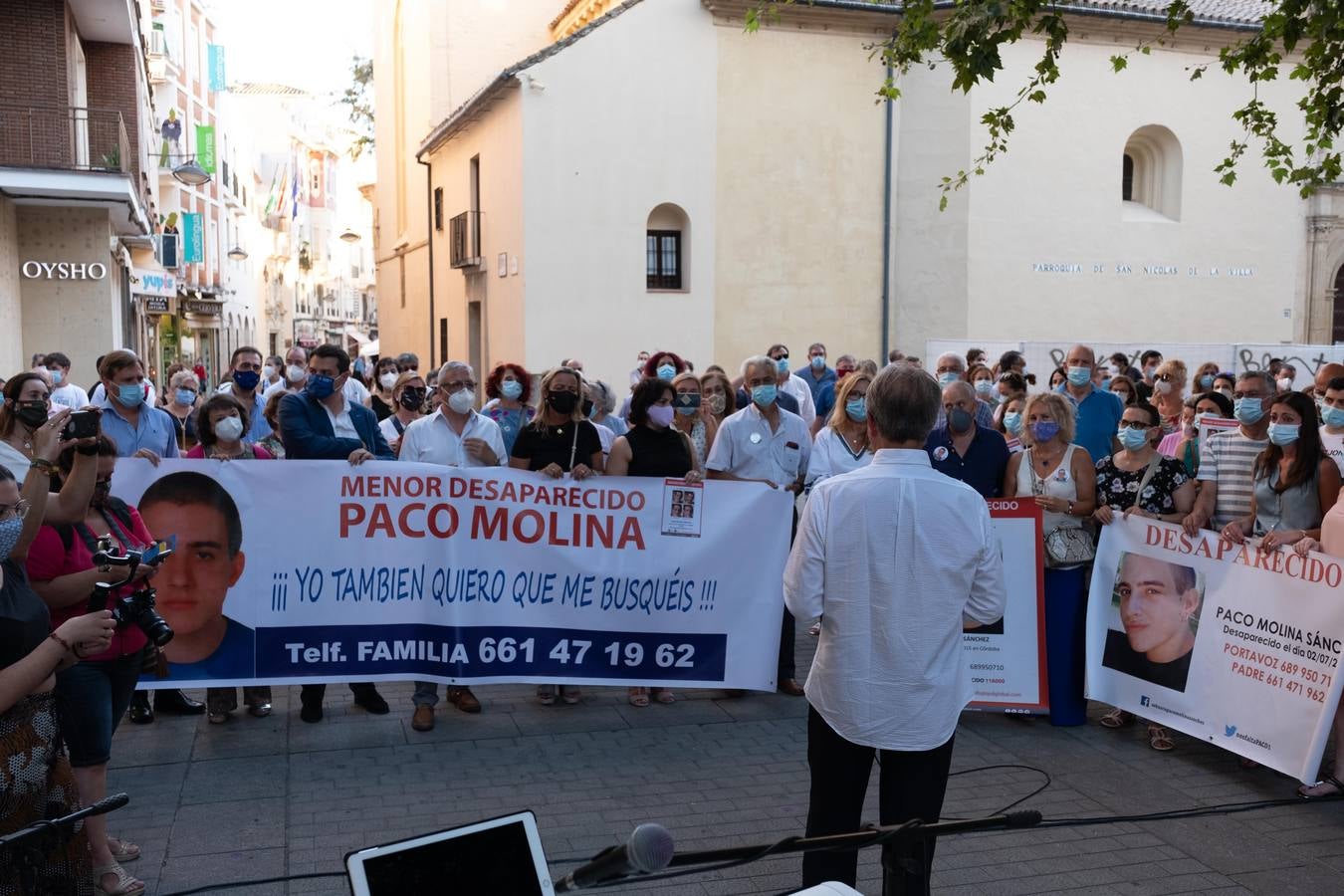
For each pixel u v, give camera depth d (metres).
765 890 4.57
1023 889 4.60
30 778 3.20
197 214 37.31
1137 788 5.71
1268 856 4.93
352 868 2.45
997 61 7.58
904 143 21.89
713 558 6.64
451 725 6.54
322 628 6.34
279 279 69.00
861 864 4.87
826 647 3.62
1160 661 6.27
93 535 4.45
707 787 5.62
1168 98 23.16
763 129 21.05
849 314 21.83
